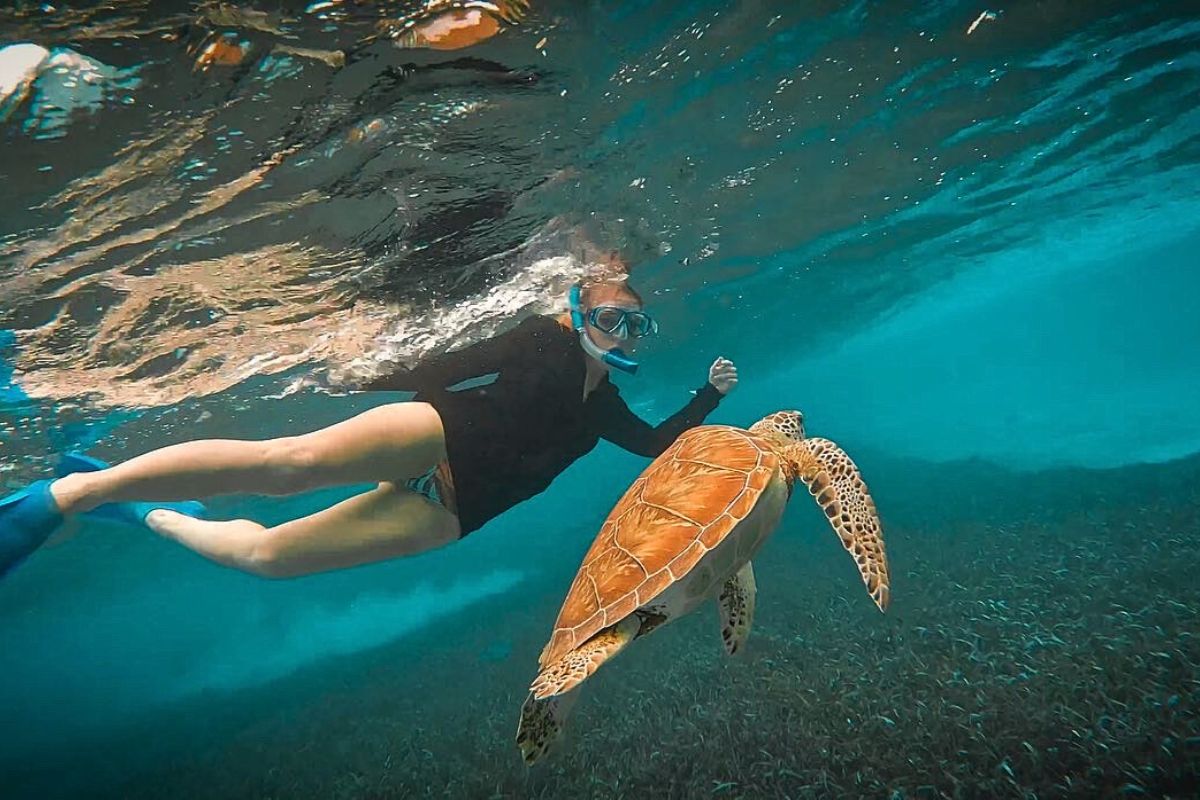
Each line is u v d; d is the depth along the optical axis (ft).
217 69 4.29
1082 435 37.24
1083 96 10.30
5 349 7.56
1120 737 6.37
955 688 8.01
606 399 5.15
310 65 4.48
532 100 5.70
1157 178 18.37
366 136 5.45
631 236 10.01
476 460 4.51
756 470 3.79
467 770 9.75
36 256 5.92
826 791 6.59
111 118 4.46
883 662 9.43
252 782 12.35
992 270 28.19
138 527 5.24
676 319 17.89
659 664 12.37
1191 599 9.80
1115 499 17.67
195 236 6.27
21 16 3.61
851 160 10.23
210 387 10.55
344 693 18.92
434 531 4.72
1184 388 52.70
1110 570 12.11
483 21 4.54
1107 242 29.58
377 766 11.27
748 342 25.53
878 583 3.34
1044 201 17.60
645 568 3.41
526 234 8.29
